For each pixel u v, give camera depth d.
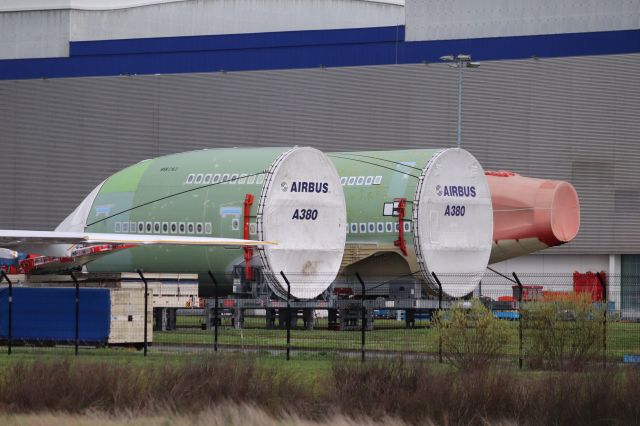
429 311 105.38
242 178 105.94
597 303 73.81
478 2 188.12
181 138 173.88
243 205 104.62
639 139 166.88
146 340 78.94
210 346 85.94
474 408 51.12
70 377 54.47
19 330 86.19
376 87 170.62
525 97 168.25
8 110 176.12
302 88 172.62
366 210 107.00
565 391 51.41
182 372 55.84
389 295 109.31
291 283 103.56
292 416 49.94
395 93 170.00
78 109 174.88
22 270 112.56
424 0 189.88
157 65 199.88
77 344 78.75
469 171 109.06
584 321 71.25
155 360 72.19
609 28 182.88
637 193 166.62
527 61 168.25
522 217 120.44
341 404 52.66
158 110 174.62
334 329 106.44
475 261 109.19
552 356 70.75
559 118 167.62
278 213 103.38
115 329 84.94
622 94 167.12
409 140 169.38
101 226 114.69
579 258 168.62
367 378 55.31
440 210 106.62
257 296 105.62
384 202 106.31
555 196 120.56
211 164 110.12
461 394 52.09
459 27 188.62
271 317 109.19
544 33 185.12
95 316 85.19
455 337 71.19
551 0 185.38
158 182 112.62
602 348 73.69
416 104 169.50
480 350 70.56
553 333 71.44
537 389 52.88
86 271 116.25
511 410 51.00
